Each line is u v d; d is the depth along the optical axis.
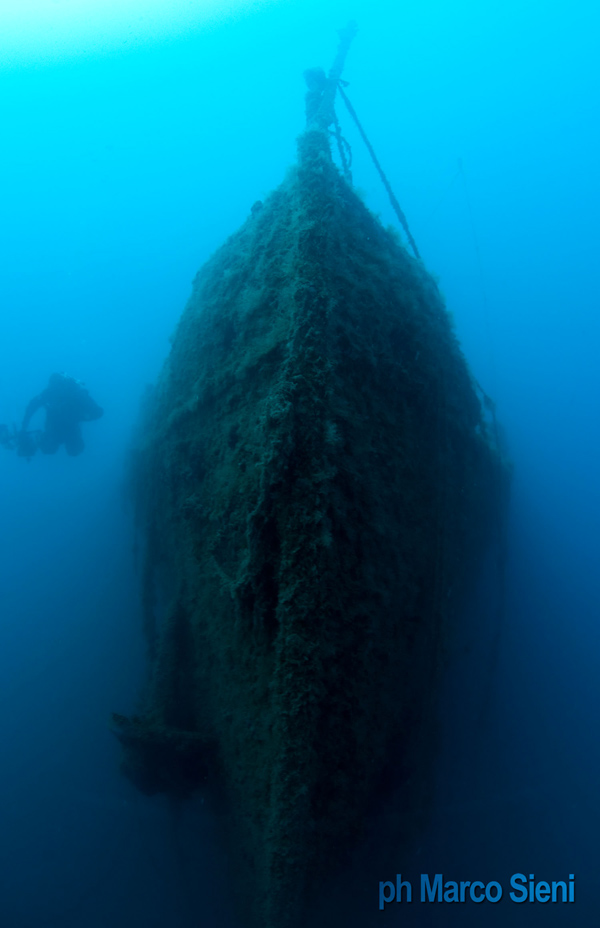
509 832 6.18
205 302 5.46
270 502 3.26
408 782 4.20
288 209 4.24
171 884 5.35
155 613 6.00
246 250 4.82
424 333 4.59
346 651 3.33
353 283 3.91
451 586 4.91
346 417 3.49
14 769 7.22
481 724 6.46
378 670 3.69
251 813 3.53
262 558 3.29
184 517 4.76
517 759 6.95
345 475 3.41
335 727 3.27
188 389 5.24
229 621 3.81
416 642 4.20
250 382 4.00
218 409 4.53
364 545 3.52
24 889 5.72
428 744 4.41
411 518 4.15
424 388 4.45
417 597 4.20
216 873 4.66
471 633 6.37
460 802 5.95
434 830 5.41
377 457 3.80
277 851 3.04
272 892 3.08
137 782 3.95
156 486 6.07
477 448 5.59
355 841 3.60
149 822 6.06
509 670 7.59
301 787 3.03
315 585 3.12
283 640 3.12
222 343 4.67
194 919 4.80
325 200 4.04
